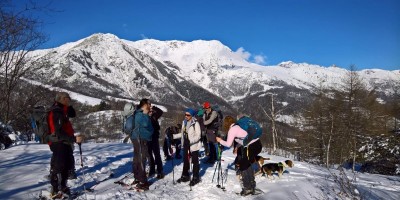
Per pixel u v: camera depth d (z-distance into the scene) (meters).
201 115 10.77
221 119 11.04
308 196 7.86
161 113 9.38
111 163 10.40
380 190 9.34
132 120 8.13
